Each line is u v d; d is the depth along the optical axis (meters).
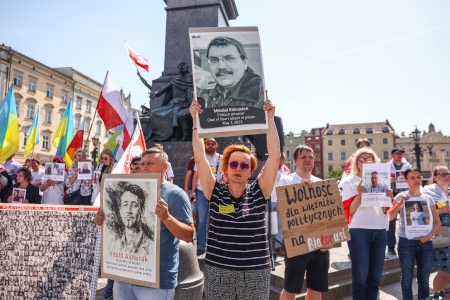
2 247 2.43
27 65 36.31
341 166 76.31
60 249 2.40
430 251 3.59
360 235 3.21
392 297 4.20
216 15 8.49
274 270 4.17
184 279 3.14
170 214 2.21
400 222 3.71
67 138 11.57
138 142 3.83
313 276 2.88
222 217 2.19
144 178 2.21
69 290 2.32
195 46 2.40
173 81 7.64
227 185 2.33
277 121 5.61
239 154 2.25
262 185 2.29
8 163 7.39
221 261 2.12
